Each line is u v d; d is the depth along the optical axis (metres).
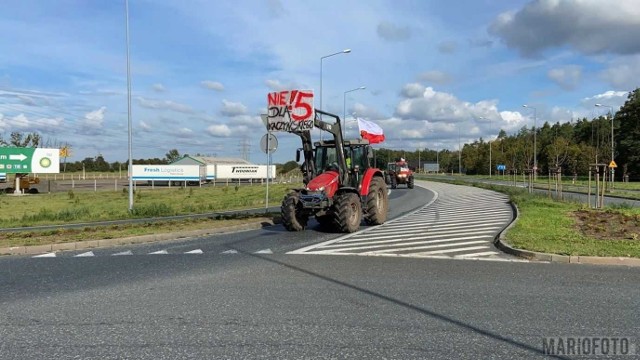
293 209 13.88
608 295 6.73
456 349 4.74
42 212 20.95
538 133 109.94
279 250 10.75
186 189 47.56
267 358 4.53
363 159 15.59
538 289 7.08
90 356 4.62
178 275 8.20
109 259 9.92
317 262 9.29
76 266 9.17
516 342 4.93
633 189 39.91
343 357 4.54
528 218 14.94
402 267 8.77
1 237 12.99
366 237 12.69
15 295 6.92
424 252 10.34
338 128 14.56
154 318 5.77
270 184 57.88
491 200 25.78
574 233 11.91
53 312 6.05
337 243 11.70
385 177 17.06
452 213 19.17
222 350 4.74
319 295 6.79
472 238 12.23
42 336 5.18
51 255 10.62
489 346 4.82
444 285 7.36
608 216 15.70
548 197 24.06
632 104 79.69
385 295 6.77
